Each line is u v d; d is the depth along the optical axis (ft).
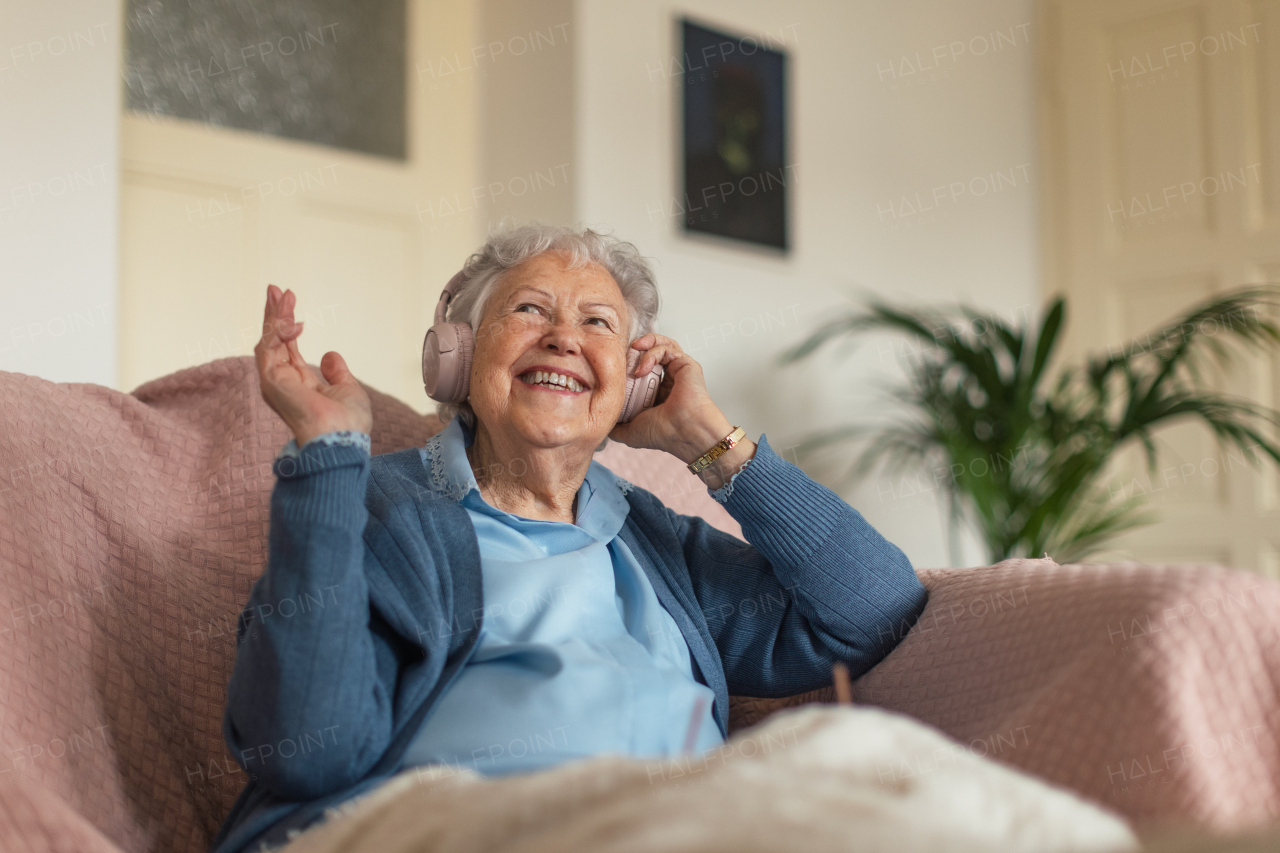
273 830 2.96
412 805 2.32
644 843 1.73
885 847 1.71
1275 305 11.50
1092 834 2.02
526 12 10.16
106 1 7.18
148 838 3.23
